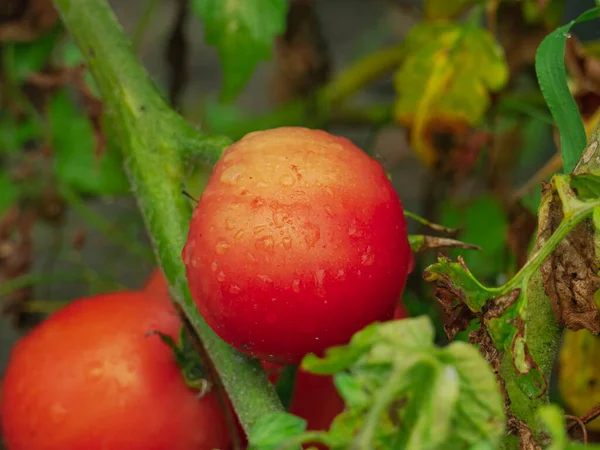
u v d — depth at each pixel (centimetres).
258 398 29
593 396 35
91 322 34
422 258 49
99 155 52
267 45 44
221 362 29
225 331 28
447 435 18
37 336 34
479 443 18
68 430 32
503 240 47
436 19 53
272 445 23
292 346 27
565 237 24
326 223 26
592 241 24
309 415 33
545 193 24
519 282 23
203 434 33
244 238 26
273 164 27
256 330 27
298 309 26
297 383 33
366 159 28
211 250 27
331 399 32
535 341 26
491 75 47
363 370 19
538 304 26
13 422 33
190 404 32
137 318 34
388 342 18
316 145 28
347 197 27
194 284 28
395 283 27
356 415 19
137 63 35
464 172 52
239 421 30
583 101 42
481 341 25
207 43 44
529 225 43
